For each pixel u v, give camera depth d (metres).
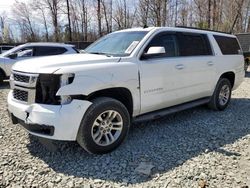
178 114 5.97
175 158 3.82
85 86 3.64
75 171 3.48
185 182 3.21
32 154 3.93
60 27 43.62
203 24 36.22
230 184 3.16
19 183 3.21
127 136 4.50
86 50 5.12
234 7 36.06
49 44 10.73
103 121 3.87
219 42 6.18
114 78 3.93
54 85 3.54
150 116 4.61
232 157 3.85
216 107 6.20
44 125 3.50
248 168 3.54
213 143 4.36
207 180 3.25
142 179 3.29
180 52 5.11
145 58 4.42
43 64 3.74
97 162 3.70
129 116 4.17
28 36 47.53
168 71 4.73
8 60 10.48
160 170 3.49
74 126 3.56
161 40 4.79
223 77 6.36
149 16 38.72
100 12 42.62
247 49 21.38
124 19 43.44
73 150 4.05
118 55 4.39
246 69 14.47
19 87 3.87
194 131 4.91
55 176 3.36
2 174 3.39
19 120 3.90
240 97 8.05
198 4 38.25
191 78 5.25
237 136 4.68
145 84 4.38
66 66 3.69
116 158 3.82
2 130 4.88
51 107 3.53
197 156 3.88
